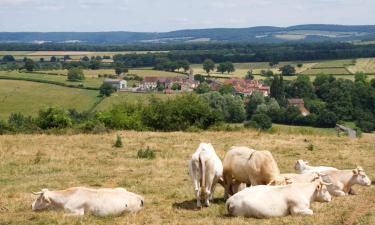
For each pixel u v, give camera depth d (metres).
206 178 14.80
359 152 27.02
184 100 43.34
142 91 122.94
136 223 13.16
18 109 98.06
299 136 34.69
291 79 141.75
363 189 17.78
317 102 89.50
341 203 15.05
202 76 158.88
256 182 15.00
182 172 21.47
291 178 15.70
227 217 13.67
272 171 14.80
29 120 44.44
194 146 29.77
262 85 134.00
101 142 31.64
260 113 78.44
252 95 94.69
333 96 84.19
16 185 18.78
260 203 13.36
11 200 16.06
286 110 81.69
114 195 14.09
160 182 19.31
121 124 43.59
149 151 26.00
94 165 23.52
